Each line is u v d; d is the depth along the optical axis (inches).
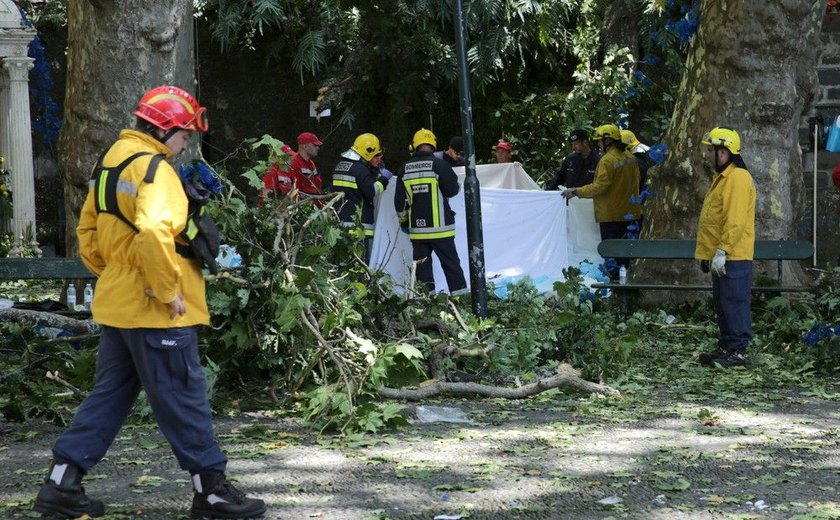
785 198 528.4
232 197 358.9
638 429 293.4
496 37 832.3
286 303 309.6
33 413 294.4
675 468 249.6
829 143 609.6
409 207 536.1
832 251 732.0
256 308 320.2
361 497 225.0
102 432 211.9
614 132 583.2
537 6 828.0
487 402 333.4
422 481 237.6
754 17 518.3
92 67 488.7
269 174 375.6
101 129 489.4
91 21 487.8
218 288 315.9
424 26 818.2
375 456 259.4
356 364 315.3
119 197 202.2
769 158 525.7
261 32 831.1
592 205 590.2
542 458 258.7
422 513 213.3
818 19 553.6
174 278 200.2
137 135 206.7
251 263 320.5
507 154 711.1
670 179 545.0
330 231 339.3
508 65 877.2
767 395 346.9
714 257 400.2
